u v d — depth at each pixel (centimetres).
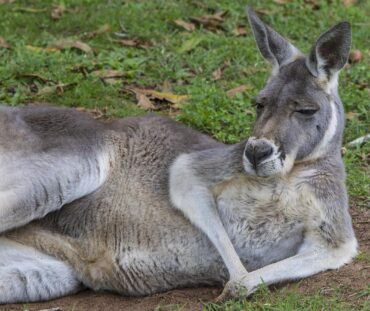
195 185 1023
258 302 929
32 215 1004
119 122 1102
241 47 1628
